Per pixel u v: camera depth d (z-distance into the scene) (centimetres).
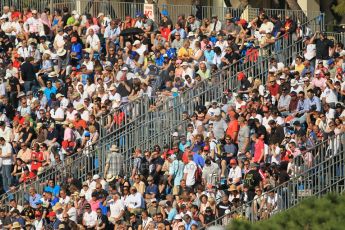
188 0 16738
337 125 11119
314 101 11712
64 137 12431
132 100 12481
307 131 11200
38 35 14312
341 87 12019
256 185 10650
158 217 10750
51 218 11438
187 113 12219
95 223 11181
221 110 11919
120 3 15125
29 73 13575
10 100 13350
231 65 12762
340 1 16100
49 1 15200
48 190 11906
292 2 15612
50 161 12312
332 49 12712
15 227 11319
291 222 6038
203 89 12488
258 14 14388
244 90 12375
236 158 11262
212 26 13838
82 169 12150
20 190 12000
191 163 11281
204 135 11750
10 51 14075
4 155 12331
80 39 14212
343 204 6028
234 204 10519
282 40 13125
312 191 10431
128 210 11119
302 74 12500
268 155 11175
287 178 10556
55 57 13875
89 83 13025
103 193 11319
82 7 15150
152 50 13800
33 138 12656
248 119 11475
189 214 10538
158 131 12200
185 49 13312
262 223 6091
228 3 16438
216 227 6156
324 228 5953
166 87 12850
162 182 11381
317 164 10519
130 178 11700
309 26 13788
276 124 11306
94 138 12262
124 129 12300
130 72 13125
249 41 13438
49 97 13175
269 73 12375
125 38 14000
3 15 14475
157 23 14825
